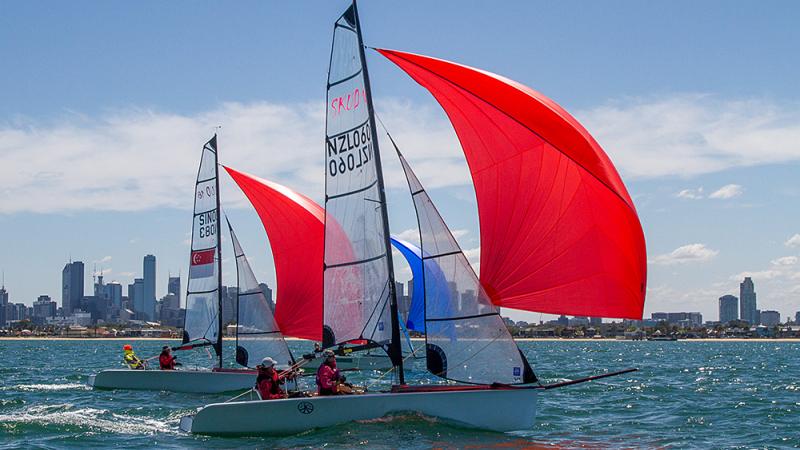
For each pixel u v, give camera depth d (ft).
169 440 64.13
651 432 70.95
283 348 98.37
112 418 76.48
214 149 104.32
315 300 104.83
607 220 58.54
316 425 63.52
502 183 61.46
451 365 63.21
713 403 93.56
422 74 63.41
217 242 103.19
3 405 87.35
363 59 67.00
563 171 59.31
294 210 104.53
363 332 67.10
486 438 61.67
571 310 60.08
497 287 61.82
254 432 64.49
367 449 57.88
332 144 69.62
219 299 102.73
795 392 109.91
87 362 220.43
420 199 64.34
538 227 60.34
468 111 61.98
